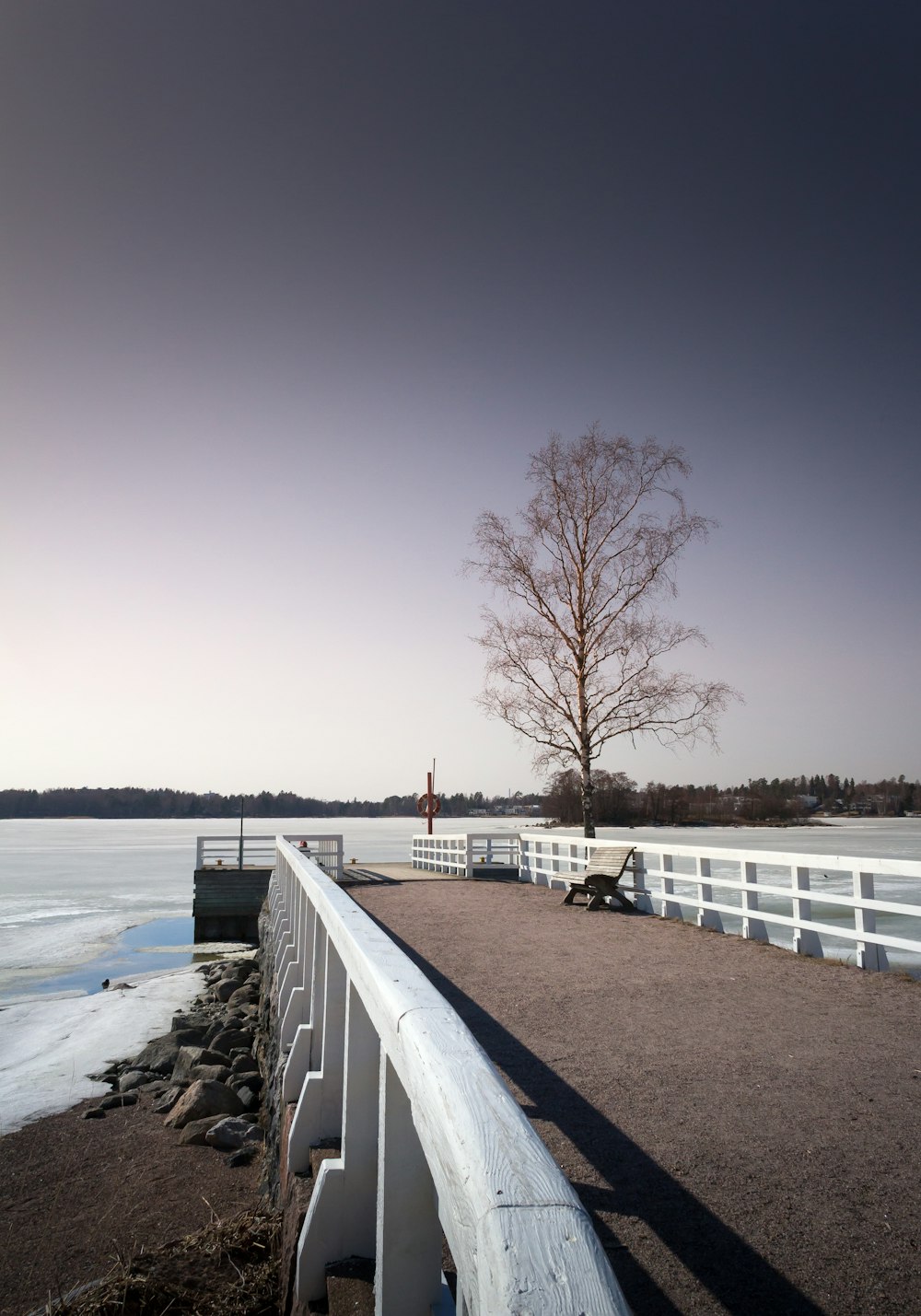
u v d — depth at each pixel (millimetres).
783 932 19391
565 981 8125
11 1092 11117
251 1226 4609
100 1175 7980
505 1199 1148
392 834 133750
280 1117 5137
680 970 8672
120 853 86125
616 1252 3066
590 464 23891
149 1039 13773
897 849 66250
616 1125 4324
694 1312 2688
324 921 3945
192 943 26281
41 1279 5969
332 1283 2719
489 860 23484
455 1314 2076
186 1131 8883
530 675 23359
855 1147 4031
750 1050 5738
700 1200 3471
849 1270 2936
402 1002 2020
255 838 28156
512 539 23984
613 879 14094
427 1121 1587
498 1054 5656
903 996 7402
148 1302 3998
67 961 22891
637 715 22391
